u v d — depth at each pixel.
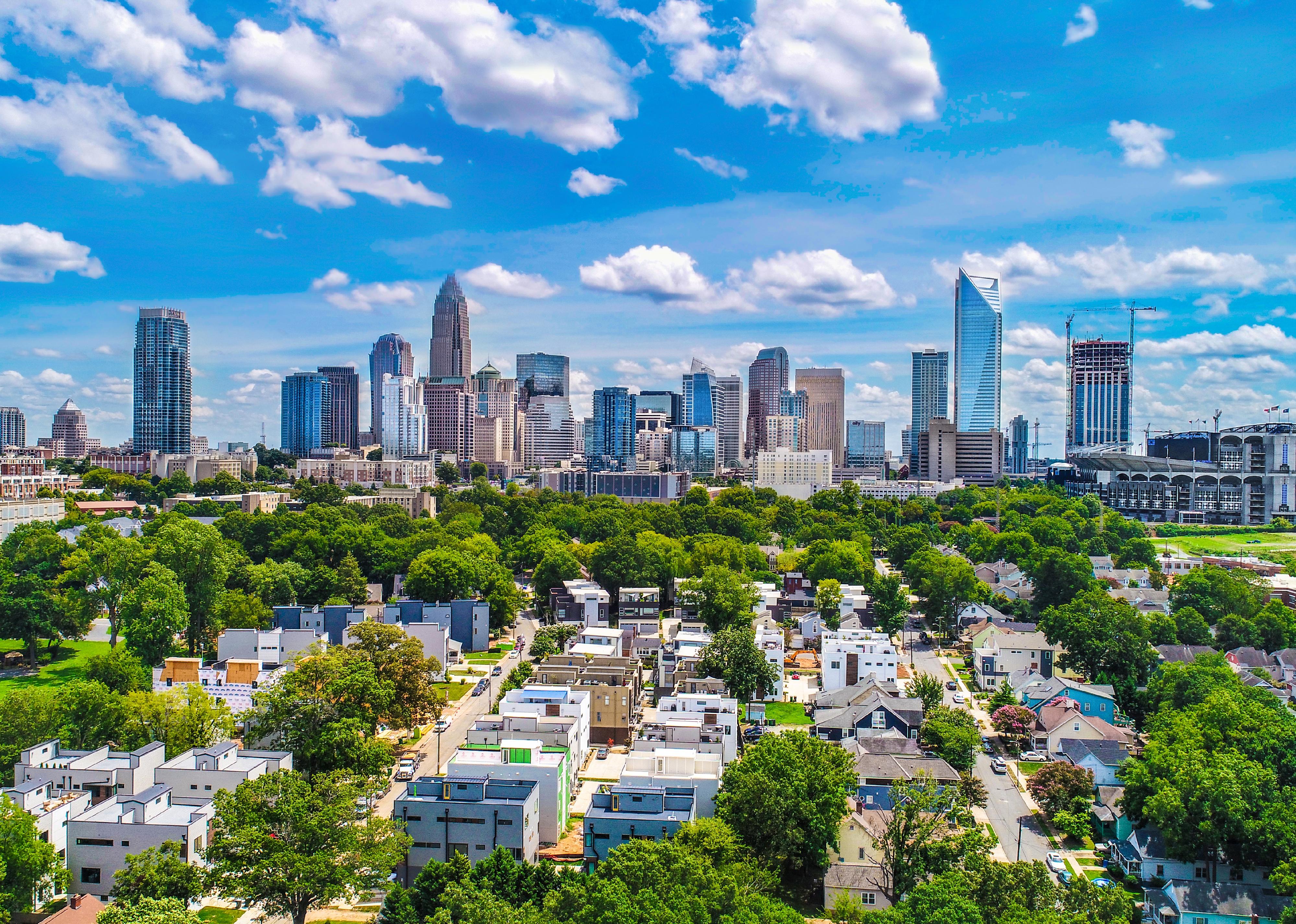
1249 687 176.88
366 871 115.56
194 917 101.62
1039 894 106.50
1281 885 115.44
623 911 91.56
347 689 158.75
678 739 157.62
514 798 129.62
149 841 121.19
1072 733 174.00
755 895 102.88
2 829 108.94
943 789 146.50
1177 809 127.62
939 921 96.62
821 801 127.50
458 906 100.50
